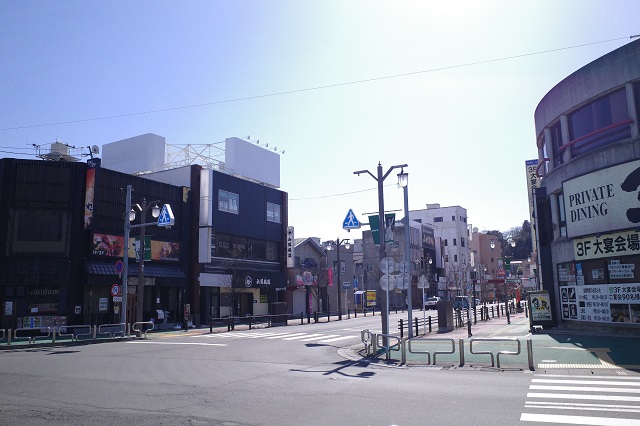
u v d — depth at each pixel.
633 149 20.59
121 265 27.89
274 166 50.44
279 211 48.56
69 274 29.89
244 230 43.31
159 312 34.50
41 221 30.19
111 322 31.64
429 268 75.75
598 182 21.77
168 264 36.50
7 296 28.89
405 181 21.17
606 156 21.72
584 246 22.73
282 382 12.27
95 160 31.56
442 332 26.88
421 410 8.87
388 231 21.59
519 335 23.06
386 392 10.79
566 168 24.22
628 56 20.97
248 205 44.22
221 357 17.73
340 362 16.42
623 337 20.22
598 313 22.00
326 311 56.34
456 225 93.69
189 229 38.62
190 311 37.47
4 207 29.38
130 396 10.36
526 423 7.77
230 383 12.08
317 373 13.88
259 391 10.98
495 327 29.02
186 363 16.03
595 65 22.41
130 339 26.22
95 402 9.73
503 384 11.62
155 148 45.12
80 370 14.39
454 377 12.91
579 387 11.00
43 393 10.72
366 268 77.38
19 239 29.61
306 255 54.84
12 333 28.28
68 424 7.96
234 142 46.22
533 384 11.52
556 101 25.11
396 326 33.56
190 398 10.15
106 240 31.78
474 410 8.79
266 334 28.28
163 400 9.94
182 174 40.41
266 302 45.75
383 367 15.26
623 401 9.38
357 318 45.97
